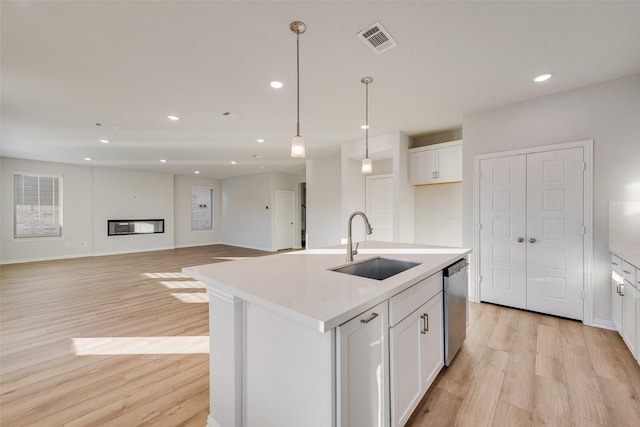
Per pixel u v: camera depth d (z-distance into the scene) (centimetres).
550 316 312
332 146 546
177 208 927
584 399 179
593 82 280
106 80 269
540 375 205
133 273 545
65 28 192
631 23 190
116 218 788
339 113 362
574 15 183
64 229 709
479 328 285
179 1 168
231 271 168
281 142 509
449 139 454
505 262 341
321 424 107
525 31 200
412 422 162
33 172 665
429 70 254
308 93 302
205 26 192
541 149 314
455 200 450
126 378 206
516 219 332
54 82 272
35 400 181
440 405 175
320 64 244
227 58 233
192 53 225
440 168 429
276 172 869
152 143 511
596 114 284
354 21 188
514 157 332
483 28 196
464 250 254
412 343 160
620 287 251
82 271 562
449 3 172
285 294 122
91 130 428
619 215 273
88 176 747
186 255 766
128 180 809
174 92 297
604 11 179
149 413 171
